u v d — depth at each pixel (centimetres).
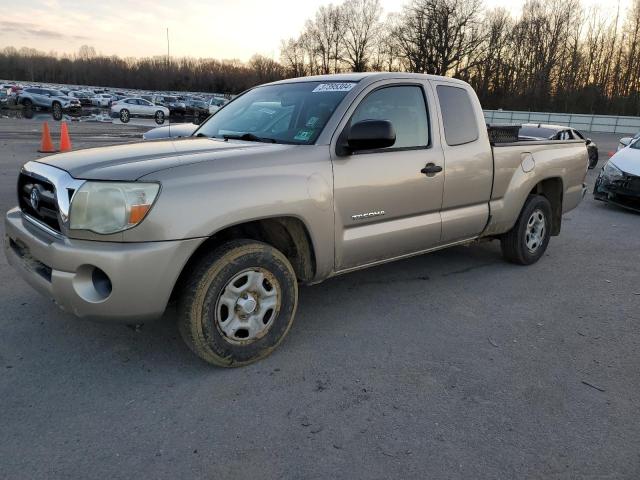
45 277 306
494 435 273
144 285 284
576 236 734
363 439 266
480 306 449
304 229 350
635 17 6181
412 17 7262
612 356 365
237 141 382
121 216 279
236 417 282
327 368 336
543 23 6812
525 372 339
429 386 318
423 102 427
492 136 523
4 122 2766
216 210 298
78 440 259
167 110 3497
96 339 363
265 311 335
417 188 411
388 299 457
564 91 6319
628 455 260
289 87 438
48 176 308
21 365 327
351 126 360
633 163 910
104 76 12106
